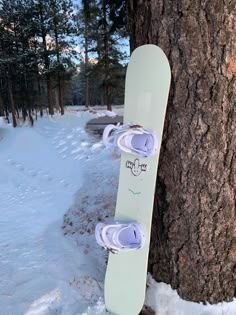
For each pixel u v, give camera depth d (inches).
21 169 263.3
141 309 65.0
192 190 62.4
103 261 95.5
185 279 65.9
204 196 62.0
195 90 58.6
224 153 60.2
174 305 65.9
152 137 58.3
